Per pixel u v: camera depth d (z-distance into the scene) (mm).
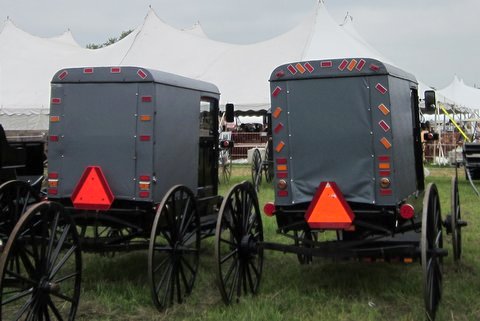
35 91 20719
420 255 4684
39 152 7168
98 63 22953
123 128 5523
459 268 6152
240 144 22312
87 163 5586
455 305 4953
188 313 4914
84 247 5406
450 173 16953
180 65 21719
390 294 5199
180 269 5301
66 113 5648
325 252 5016
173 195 5156
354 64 5012
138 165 5484
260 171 13219
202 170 6754
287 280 5793
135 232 5680
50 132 5668
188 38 23438
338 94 5066
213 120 7027
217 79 20375
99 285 5523
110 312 4910
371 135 4984
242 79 20156
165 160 5680
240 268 5250
